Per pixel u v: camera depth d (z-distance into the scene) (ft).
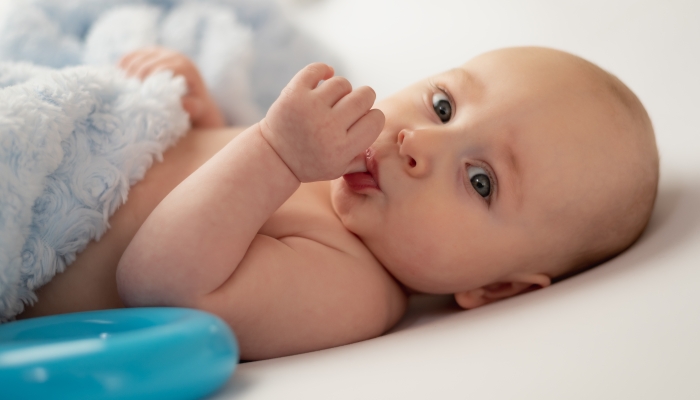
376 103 3.70
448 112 3.55
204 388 2.05
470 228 3.39
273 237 3.30
